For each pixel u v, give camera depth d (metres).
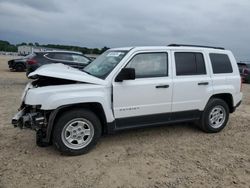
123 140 5.55
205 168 4.41
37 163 4.42
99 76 5.04
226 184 3.93
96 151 4.97
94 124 4.80
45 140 4.59
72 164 4.43
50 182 3.86
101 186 3.80
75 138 4.72
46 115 4.60
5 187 3.70
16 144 5.18
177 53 5.62
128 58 5.08
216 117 6.17
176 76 5.53
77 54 13.46
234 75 6.35
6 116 7.03
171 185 3.86
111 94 4.89
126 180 3.97
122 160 4.63
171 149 5.16
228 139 5.83
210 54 6.05
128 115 5.08
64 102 4.49
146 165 4.46
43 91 4.46
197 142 5.57
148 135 5.89
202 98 5.85
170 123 5.63
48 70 4.74
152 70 5.32
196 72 5.81
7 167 4.26
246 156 4.94
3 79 15.98
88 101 4.66
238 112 8.44
